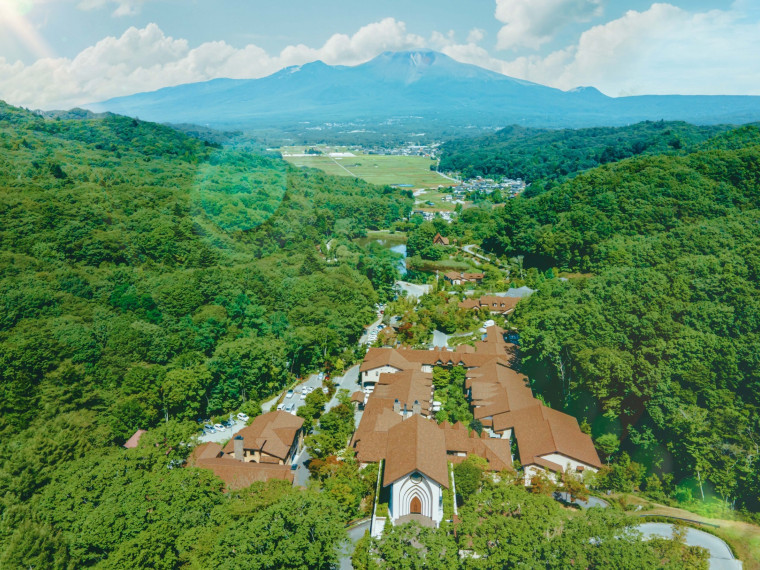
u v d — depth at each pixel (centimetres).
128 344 11788
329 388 12638
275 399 12444
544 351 11175
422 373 12038
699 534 7225
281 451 9275
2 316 11169
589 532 6003
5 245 14538
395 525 6994
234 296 15275
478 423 10175
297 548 5944
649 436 9000
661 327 10506
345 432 10125
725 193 19725
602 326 10819
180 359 12025
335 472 8638
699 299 12044
